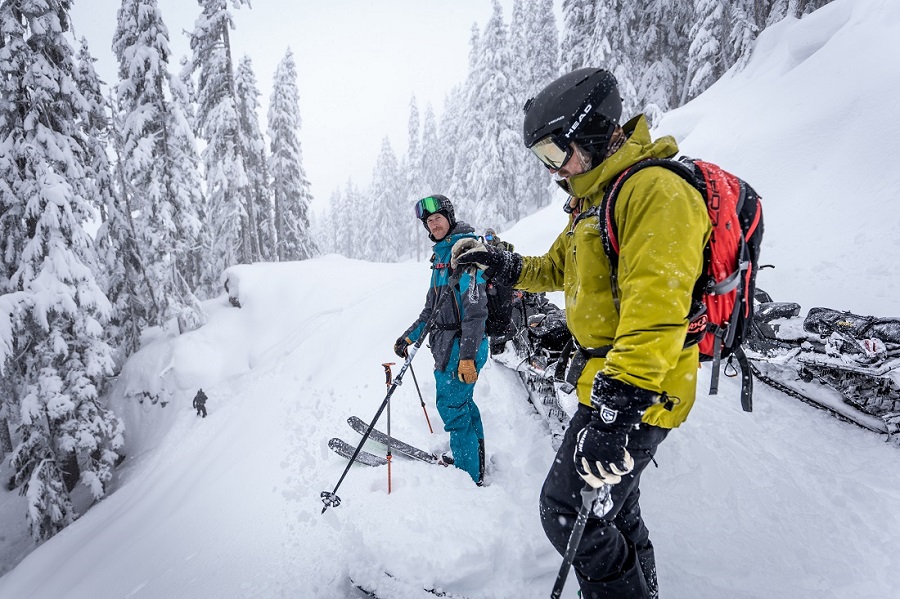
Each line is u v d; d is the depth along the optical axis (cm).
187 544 346
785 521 250
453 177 4025
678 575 228
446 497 295
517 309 506
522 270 231
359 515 289
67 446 1371
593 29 2223
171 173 1777
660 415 158
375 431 402
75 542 751
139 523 559
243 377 1412
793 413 352
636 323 133
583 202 172
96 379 1504
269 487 380
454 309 307
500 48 3133
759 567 226
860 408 333
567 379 184
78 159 1444
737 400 384
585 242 163
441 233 326
